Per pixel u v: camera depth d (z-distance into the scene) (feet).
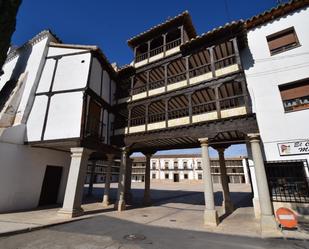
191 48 39.47
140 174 193.57
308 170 26.73
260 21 36.60
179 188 115.75
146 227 26.78
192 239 21.58
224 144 43.09
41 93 40.11
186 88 37.68
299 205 26.48
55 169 45.21
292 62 32.12
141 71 47.75
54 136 35.88
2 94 42.78
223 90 39.52
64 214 30.89
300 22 33.06
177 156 183.52
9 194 34.45
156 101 41.98
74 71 40.42
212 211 28.81
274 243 20.02
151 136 40.14
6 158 34.53
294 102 30.68
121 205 40.70
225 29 34.68
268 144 30.35
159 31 49.52
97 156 57.41
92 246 18.54
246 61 36.42
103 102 44.32
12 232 21.11
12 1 34.45
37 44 46.55
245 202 53.98
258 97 33.24
